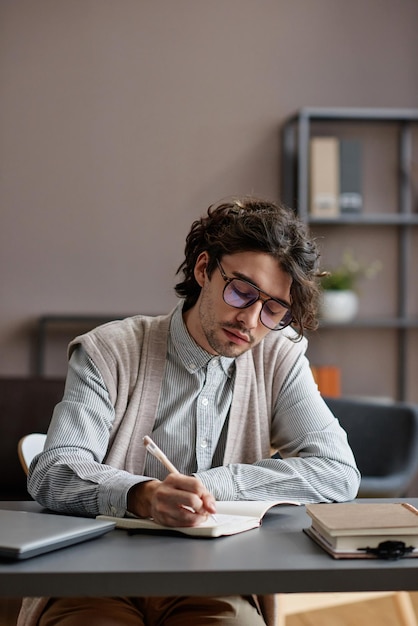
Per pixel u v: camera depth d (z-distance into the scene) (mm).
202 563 1127
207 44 4395
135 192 4367
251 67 4410
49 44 4316
